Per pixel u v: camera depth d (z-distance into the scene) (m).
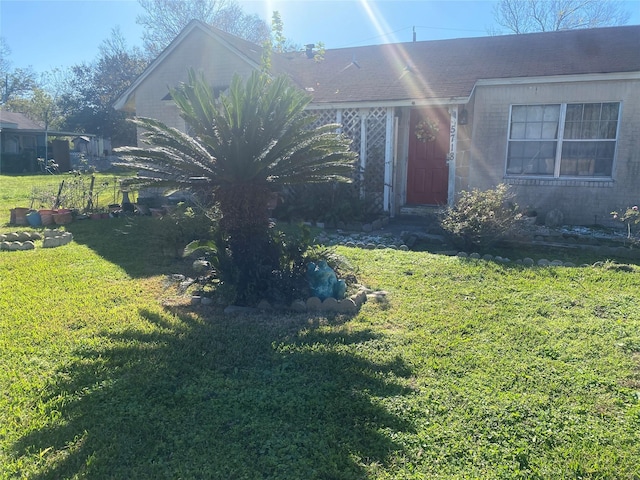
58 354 4.17
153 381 3.71
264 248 5.80
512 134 11.19
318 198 10.87
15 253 7.99
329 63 14.86
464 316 5.18
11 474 2.70
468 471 2.75
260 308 5.50
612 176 10.55
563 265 7.43
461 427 3.14
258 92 5.64
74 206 11.84
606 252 8.48
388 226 10.94
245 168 5.55
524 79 10.67
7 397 3.45
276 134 5.64
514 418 3.23
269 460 2.83
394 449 2.94
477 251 8.45
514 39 13.73
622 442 2.99
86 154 32.56
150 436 3.04
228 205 5.64
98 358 4.10
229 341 4.50
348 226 10.45
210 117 5.64
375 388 3.63
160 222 8.45
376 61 14.14
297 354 4.22
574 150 10.79
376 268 7.11
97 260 7.56
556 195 10.91
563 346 4.39
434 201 12.30
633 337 4.59
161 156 5.54
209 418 3.24
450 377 3.80
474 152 11.48
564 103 10.64
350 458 2.86
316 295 5.66
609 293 5.94
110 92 41.31
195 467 2.77
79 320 5.00
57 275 6.68
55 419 3.19
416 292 6.04
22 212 10.77
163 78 13.48
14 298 5.66
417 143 12.28
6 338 4.47
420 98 10.65
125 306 5.49
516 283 6.38
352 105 11.31
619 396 3.54
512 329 4.79
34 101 49.16
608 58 10.84
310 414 3.30
